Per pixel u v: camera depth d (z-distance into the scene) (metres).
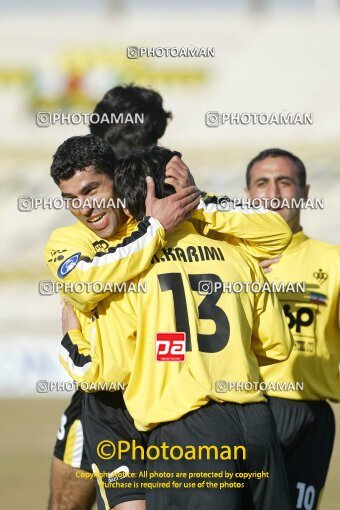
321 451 17.36
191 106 97.88
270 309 13.80
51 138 95.31
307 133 92.19
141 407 12.75
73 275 13.04
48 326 68.12
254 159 18.27
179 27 107.88
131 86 17.89
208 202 13.87
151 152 13.60
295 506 17.16
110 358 13.02
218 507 12.31
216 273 13.22
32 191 86.56
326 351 17.45
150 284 12.97
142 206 13.45
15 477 25.14
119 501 13.91
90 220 13.97
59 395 45.34
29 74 101.56
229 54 103.56
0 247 80.56
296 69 101.06
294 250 17.97
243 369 12.92
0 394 46.28
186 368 12.72
